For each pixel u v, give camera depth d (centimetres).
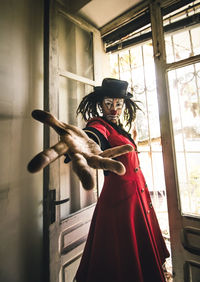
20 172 103
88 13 141
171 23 131
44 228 101
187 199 131
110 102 97
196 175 138
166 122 114
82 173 31
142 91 173
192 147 143
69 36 139
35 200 109
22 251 101
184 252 105
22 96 107
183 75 134
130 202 84
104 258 79
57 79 113
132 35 157
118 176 87
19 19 108
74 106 137
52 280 98
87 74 151
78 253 118
